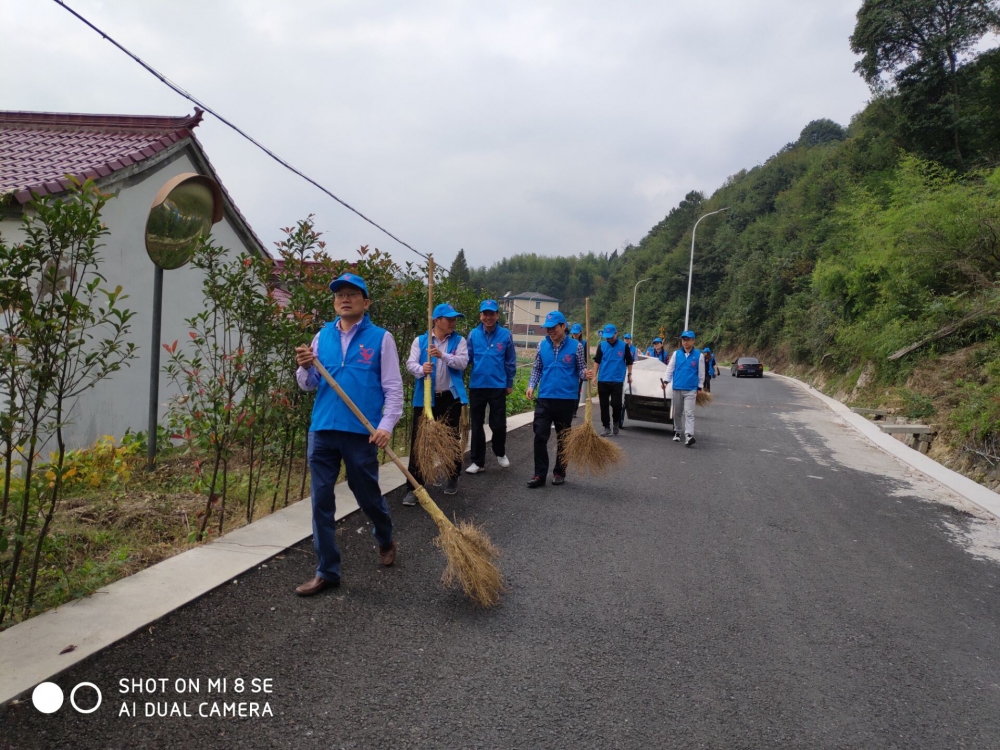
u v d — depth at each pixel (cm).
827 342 3159
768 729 265
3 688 250
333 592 371
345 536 466
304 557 416
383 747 240
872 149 3347
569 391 654
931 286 1878
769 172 6975
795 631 359
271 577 382
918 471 898
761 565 466
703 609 381
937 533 583
